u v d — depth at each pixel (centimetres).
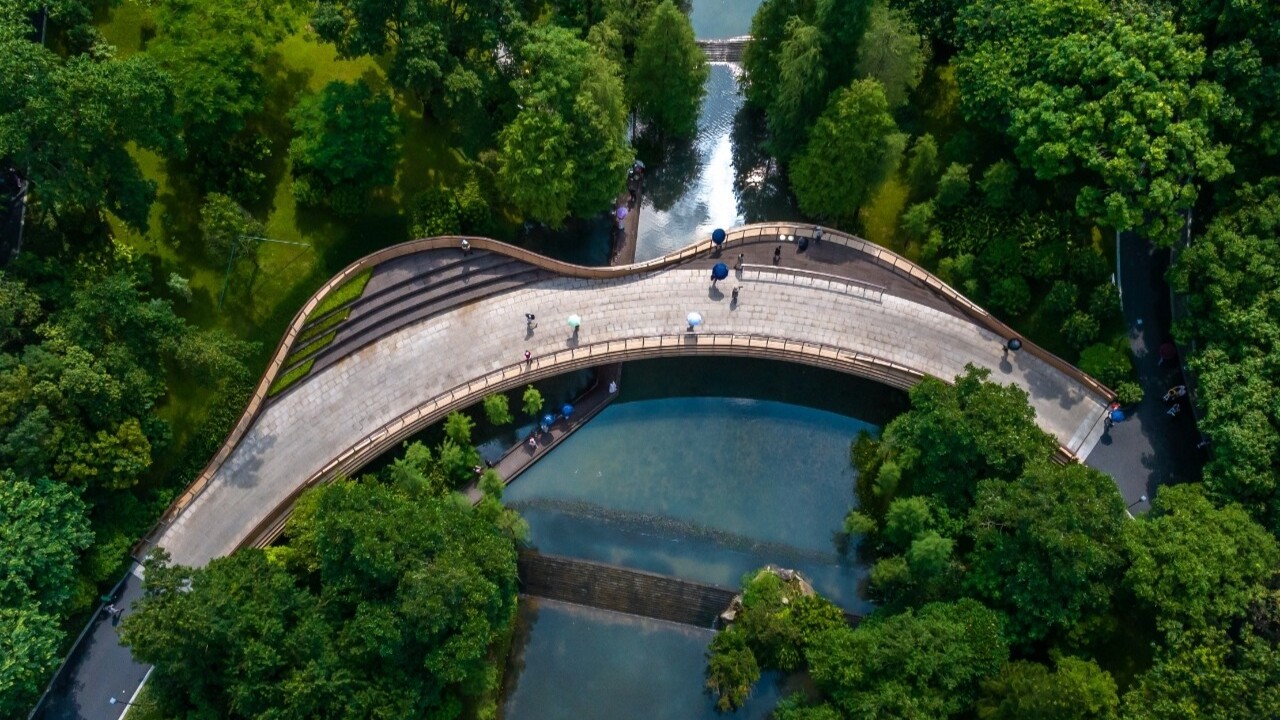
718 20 8675
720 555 7025
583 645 6838
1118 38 6550
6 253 6494
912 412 6631
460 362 6994
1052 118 6462
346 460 6581
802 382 7481
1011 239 7119
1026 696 5372
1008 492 5991
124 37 7238
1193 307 6481
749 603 6494
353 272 7006
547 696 6694
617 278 7331
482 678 6109
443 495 6612
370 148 6838
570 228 7850
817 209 7375
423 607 5381
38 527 5522
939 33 7694
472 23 6688
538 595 6975
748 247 7444
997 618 5938
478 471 7000
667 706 6662
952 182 7138
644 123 8294
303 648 5384
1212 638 5525
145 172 7062
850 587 6925
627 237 7888
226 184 7056
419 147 7638
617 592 6931
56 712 6038
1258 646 5416
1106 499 5916
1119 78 6359
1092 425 6900
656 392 7475
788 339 7088
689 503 7194
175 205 7062
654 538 7075
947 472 6350
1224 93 6456
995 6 7150
